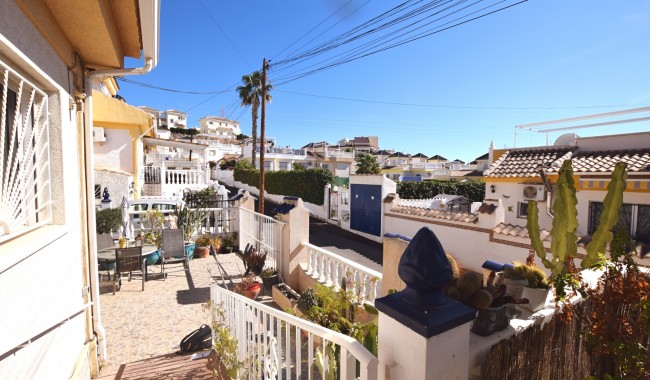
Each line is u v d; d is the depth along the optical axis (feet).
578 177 28.50
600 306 5.16
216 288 14.03
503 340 4.68
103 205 30.04
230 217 31.86
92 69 12.20
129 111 32.48
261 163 48.73
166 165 75.15
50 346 7.94
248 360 9.86
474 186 64.59
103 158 39.52
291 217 19.20
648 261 18.19
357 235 47.88
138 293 19.56
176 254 23.44
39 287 7.26
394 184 43.55
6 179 6.52
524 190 32.99
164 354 13.19
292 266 19.34
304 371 10.47
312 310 11.09
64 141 9.08
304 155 130.52
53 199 8.84
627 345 4.84
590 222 27.84
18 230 6.95
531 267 6.20
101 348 12.35
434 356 3.72
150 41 10.72
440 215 31.96
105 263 19.45
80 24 8.75
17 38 6.34
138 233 28.19
